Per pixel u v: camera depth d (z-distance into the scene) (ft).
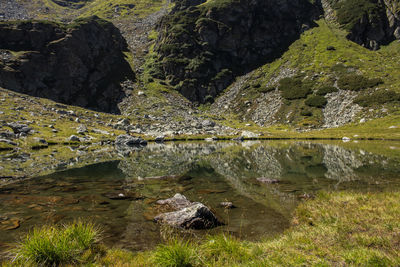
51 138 172.55
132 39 611.47
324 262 20.95
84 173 76.95
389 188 55.93
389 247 23.29
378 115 279.90
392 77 336.08
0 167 82.38
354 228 29.17
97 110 358.23
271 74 440.04
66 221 36.29
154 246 28.60
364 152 129.08
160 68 475.31
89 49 408.46
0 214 38.78
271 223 36.60
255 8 538.88
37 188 57.00
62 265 21.79
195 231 33.63
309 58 437.17
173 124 308.81
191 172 80.07
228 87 453.99
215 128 304.30
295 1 563.07
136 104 371.76
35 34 351.05
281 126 317.42
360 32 483.51
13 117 187.21
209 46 487.20
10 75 298.76
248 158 114.42
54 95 341.00
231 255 23.66
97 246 26.05
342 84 347.77
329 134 257.55
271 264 21.13
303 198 49.70
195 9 547.49
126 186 60.54
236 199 49.73
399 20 478.18
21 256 21.54
